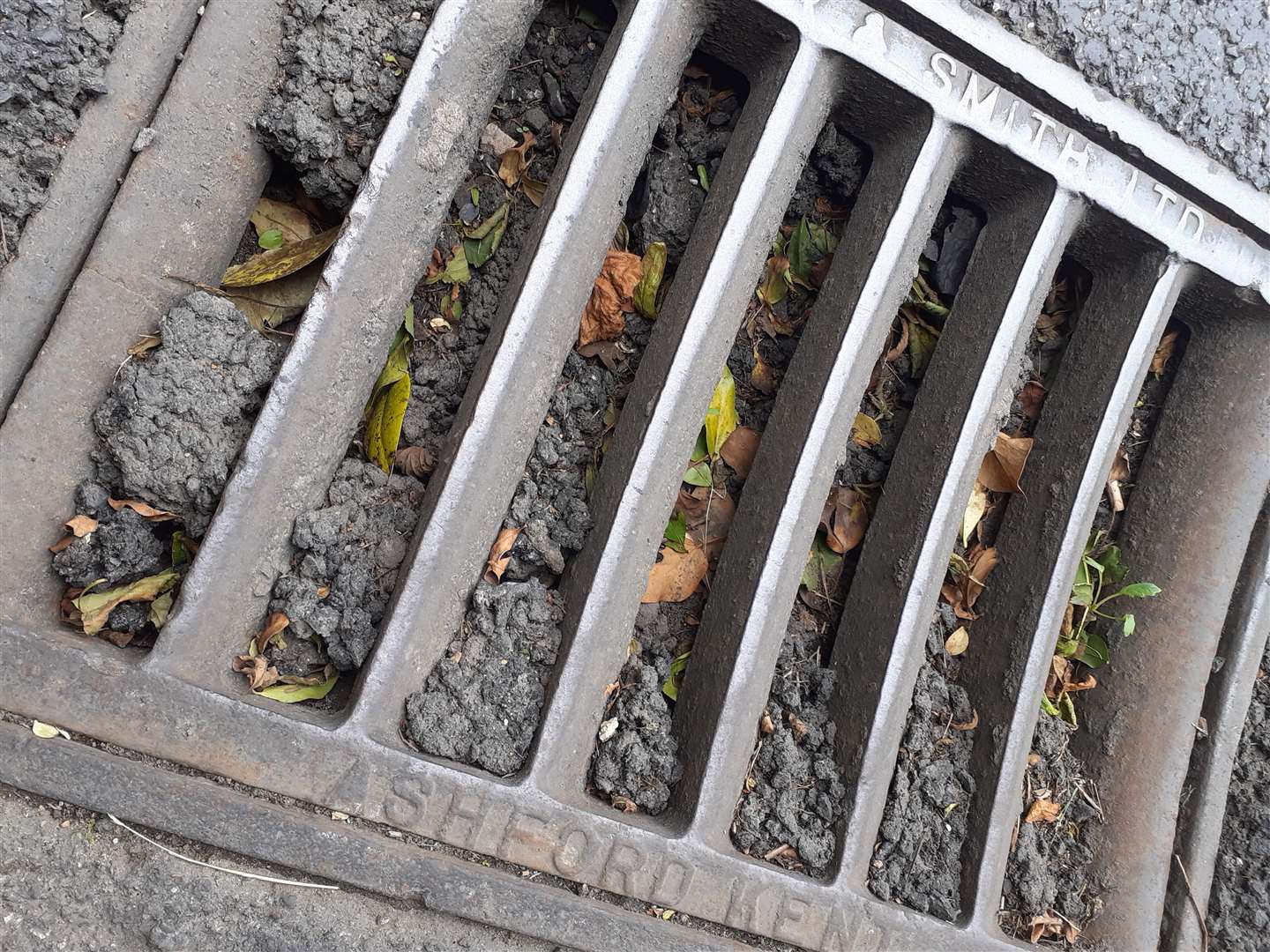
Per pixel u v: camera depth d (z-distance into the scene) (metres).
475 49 0.43
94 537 0.39
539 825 0.42
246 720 0.38
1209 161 0.55
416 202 0.42
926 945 0.49
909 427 0.54
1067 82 0.52
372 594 0.42
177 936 0.37
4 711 0.36
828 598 0.53
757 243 0.47
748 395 0.53
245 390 0.40
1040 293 0.52
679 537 0.50
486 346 0.44
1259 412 0.58
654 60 0.45
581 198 0.44
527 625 0.44
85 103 0.40
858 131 0.52
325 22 0.42
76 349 0.39
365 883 0.39
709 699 0.47
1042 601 0.53
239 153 0.42
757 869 0.45
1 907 0.36
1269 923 0.58
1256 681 0.62
